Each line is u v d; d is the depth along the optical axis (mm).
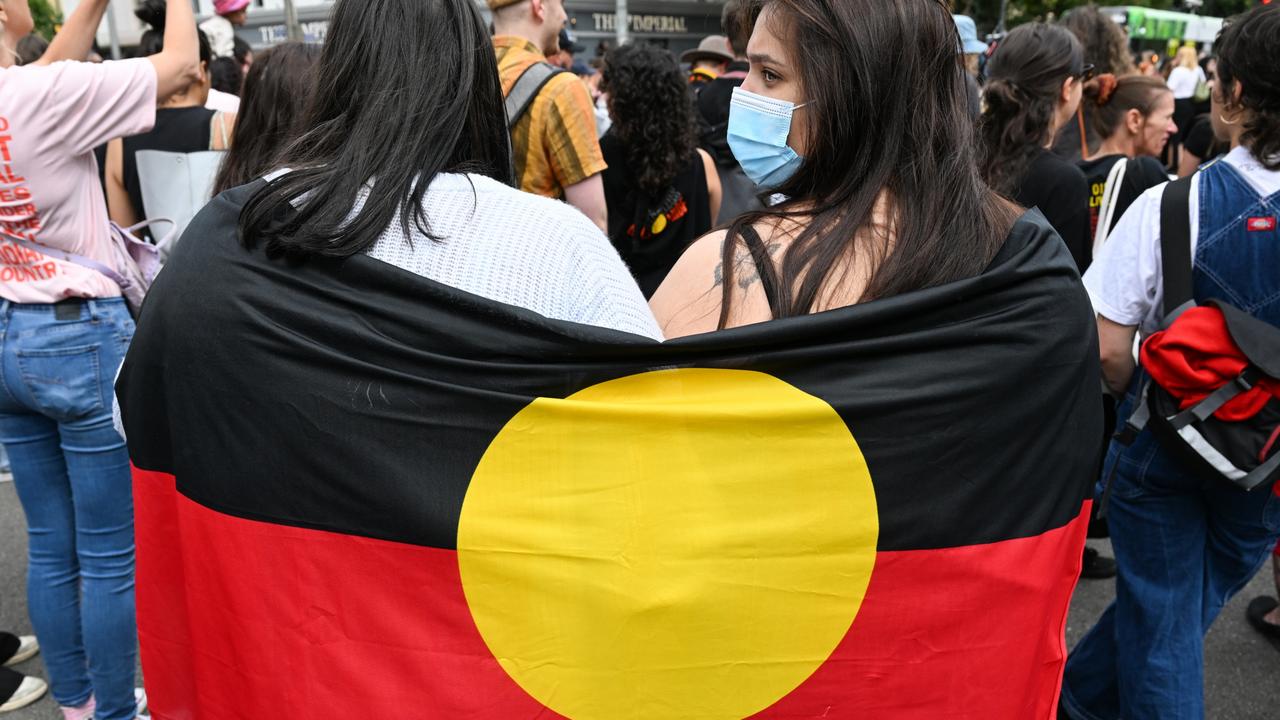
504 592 1115
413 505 1087
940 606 1169
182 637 1271
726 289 1185
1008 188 2732
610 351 1096
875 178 1177
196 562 1169
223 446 1108
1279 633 2867
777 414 1115
